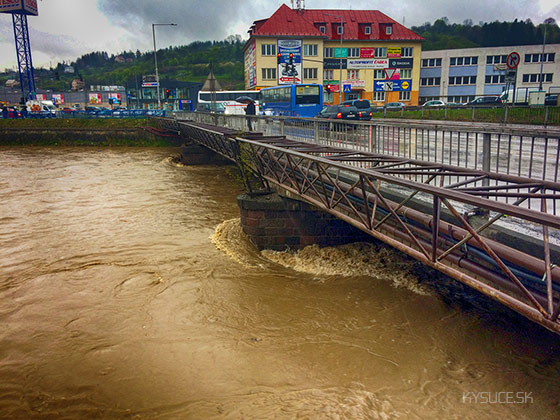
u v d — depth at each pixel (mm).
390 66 61781
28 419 5035
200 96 51281
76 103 88188
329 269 9219
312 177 9758
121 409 5121
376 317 7059
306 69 59688
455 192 4598
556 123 21953
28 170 24125
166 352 6242
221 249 10633
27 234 12109
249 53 65688
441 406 4934
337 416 4805
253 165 12109
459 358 5832
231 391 5336
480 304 7332
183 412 5016
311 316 7180
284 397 5176
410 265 9156
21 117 40406
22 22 63500
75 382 5645
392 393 5188
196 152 26125
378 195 6012
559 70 66000
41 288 8547
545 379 5305
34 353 6324
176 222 13227
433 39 125750
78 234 12062
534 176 8859
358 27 61531
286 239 10492
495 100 42219
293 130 14172
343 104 35000
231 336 6617
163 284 8617
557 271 4379
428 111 32500
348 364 5793
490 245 5207
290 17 59750
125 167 25422
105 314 7438
